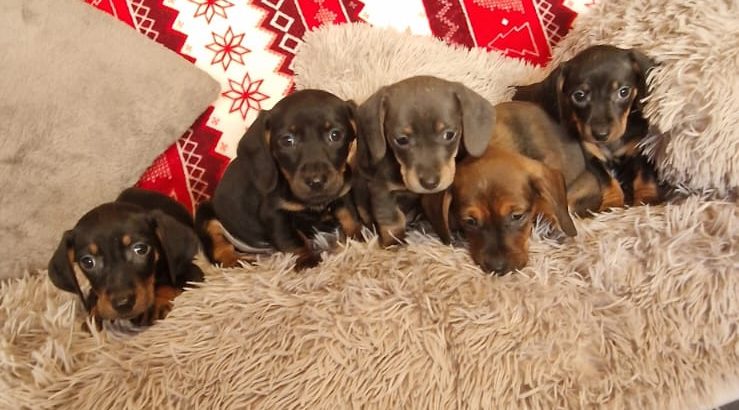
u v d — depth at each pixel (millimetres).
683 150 665
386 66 794
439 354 581
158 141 780
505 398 570
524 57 857
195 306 627
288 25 823
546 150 714
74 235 643
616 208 686
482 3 847
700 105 644
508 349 582
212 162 817
